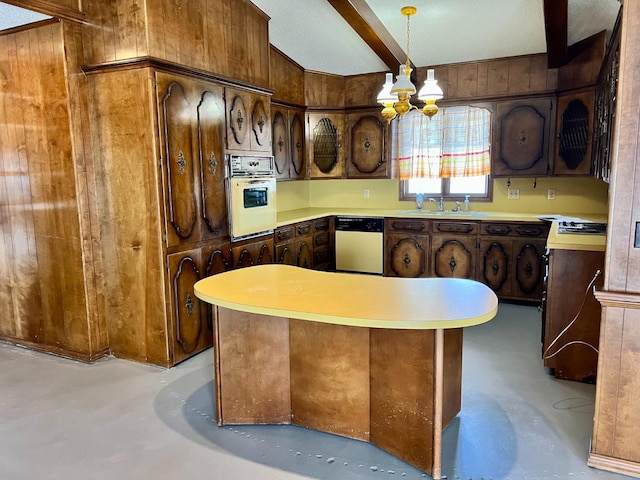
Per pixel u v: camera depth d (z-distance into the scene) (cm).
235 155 375
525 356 343
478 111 511
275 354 249
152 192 308
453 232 498
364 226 544
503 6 375
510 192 523
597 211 489
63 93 313
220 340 246
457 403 256
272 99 475
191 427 252
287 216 518
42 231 343
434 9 379
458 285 233
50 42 311
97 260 337
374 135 550
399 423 219
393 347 215
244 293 223
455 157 529
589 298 292
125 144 312
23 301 364
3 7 285
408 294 217
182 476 211
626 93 192
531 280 466
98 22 307
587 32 395
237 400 252
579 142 434
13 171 347
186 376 314
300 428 251
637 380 204
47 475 212
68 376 316
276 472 213
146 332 331
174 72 312
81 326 339
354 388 235
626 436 209
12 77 332
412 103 526
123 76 304
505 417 257
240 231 380
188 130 327
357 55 495
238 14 375
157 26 299
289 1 385
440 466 207
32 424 256
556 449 227
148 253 318
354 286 234
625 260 201
